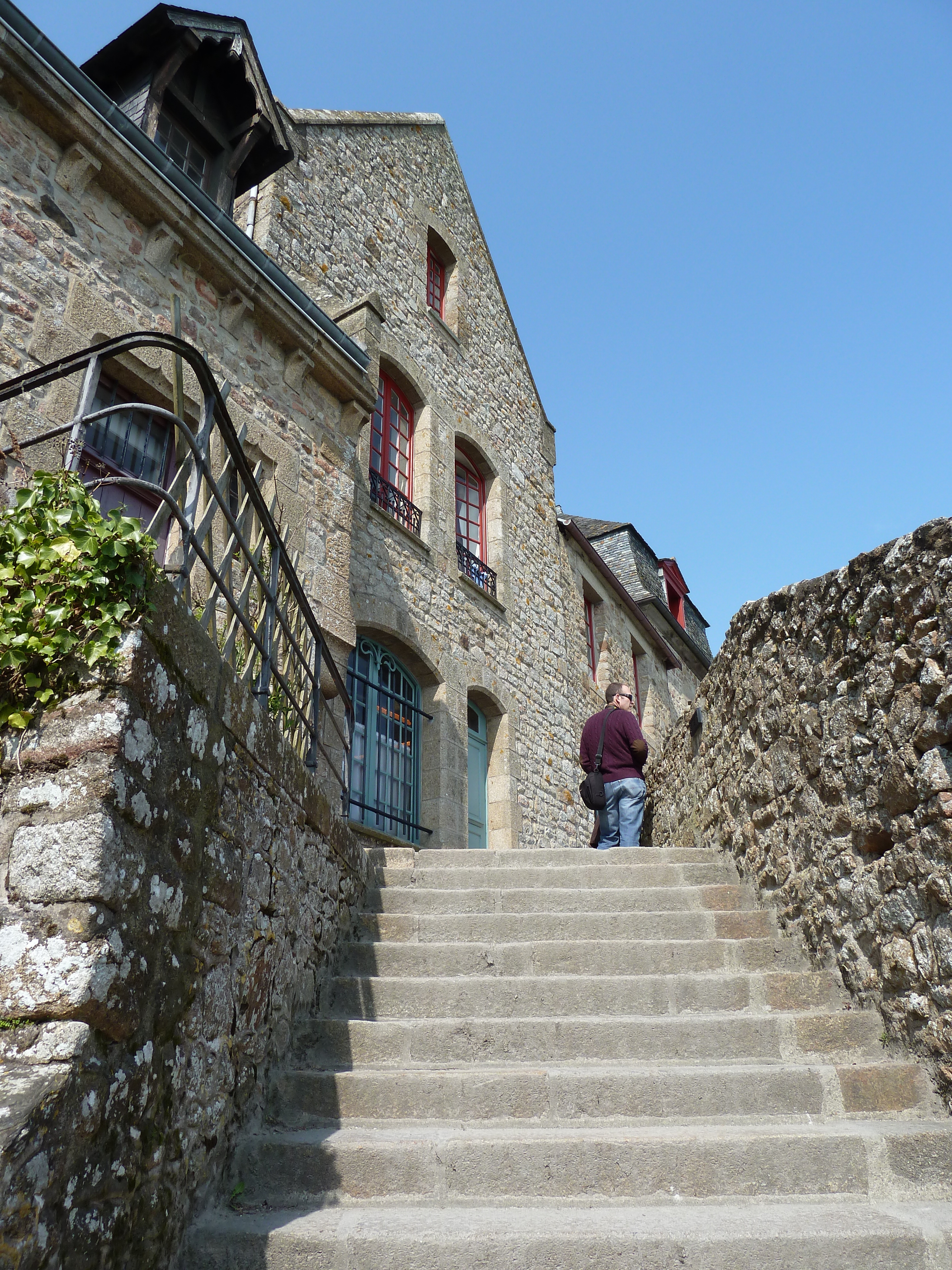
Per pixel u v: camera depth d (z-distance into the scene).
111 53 6.33
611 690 6.95
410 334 9.91
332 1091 3.16
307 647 4.55
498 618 10.51
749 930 4.41
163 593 2.34
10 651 2.07
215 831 2.64
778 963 4.11
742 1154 2.82
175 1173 2.28
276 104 6.92
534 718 10.84
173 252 5.38
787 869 4.34
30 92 4.53
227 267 5.65
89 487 2.28
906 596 3.29
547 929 4.43
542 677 11.30
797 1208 2.68
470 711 9.95
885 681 3.42
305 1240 2.40
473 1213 2.63
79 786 1.98
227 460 3.04
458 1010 3.79
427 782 8.59
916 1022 3.22
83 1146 1.79
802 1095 3.15
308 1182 2.76
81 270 4.75
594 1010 3.78
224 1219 2.51
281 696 4.00
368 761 7.84
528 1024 3.54
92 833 1.93
